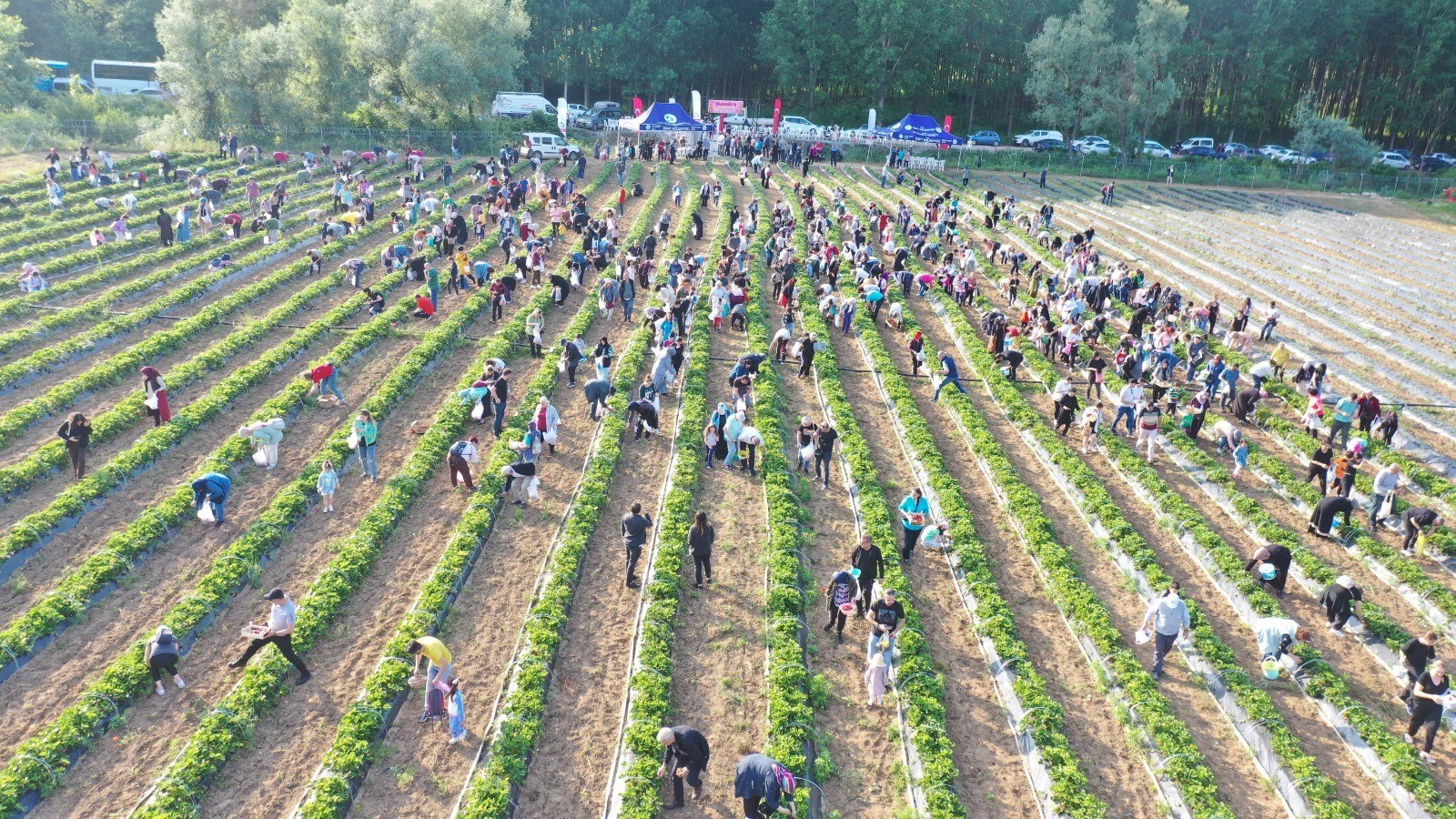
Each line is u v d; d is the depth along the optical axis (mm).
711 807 16188
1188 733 17969
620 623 20734
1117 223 64250
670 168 72312
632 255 45000
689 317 37812
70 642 19078
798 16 99688
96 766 16141
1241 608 22547
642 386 29578
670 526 23641
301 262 42938
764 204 62000
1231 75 103250
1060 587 22438
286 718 17484
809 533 24359
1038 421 31469
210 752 16125
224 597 20344
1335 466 27031
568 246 50000
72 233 45969
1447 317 45906
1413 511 24891
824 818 16156
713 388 33562
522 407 30406
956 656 20453
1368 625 21641
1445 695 17703
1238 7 100125
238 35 72500
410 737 17234
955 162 83562
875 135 86125
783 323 40188
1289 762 17547
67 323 34906
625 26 98000
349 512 24406
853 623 21422
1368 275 52875
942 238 54875
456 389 32250
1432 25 93438
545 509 25062
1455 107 97625
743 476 27469
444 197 57312
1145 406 29359
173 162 60031
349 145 70000
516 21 79750
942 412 32875
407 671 18328
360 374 32812
